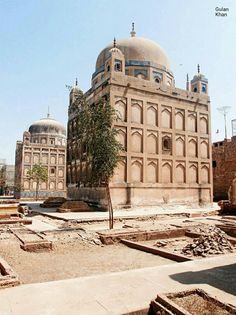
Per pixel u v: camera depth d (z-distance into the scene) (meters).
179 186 19.23
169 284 4.37
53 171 41.78
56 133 47.97
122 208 16.53
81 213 15.07
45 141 46.62
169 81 22.84
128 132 17.41
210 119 21.80
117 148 11.96
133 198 17.03
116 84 17.39
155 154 18.45
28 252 7.68
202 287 4.22
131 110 17.83
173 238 10.05
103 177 11.82
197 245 7.72
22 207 17.08
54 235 9.36
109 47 22.11
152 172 18.23
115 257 7.41
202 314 3.16
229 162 27.41
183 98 20.39
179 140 19.91
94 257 7.40
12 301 3.71
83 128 12.41
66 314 3.33
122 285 4.32
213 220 12.98
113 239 9.14
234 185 9.91
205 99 21.66
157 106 19.06
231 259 5.98
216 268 5.27
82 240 9.01
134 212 15.56
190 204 19.58
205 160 21.06
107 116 12.08
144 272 5.00
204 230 10.39
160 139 18.83
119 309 3.47
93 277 4.72
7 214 13.30
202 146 21.17
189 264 5.57
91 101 19.98
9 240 8.73
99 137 11.78
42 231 9.84
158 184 18.25
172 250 8.07
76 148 21.38
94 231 10.00
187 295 3.71
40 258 7.20
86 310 3.44
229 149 27.52
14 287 4.27
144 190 17.58
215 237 8.12
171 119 19.67
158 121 18.91
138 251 8.14
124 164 17.06
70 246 8.45
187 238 9.99
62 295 3.92
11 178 52.97
